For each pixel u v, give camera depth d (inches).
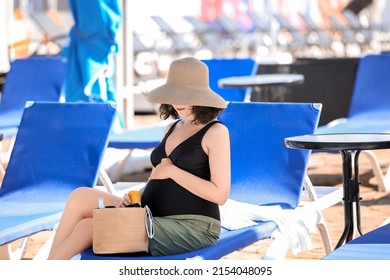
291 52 1264.8
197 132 269.0
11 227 297.3
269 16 1139.9
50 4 1011.3
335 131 488.7
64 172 357.1
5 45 898.1
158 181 269.6
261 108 353.1
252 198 337.1
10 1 942.4
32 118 371.6
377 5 1406.3
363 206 471.5
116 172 532.1
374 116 544.7
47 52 992.9
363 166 603.5
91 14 500.1
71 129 363.3
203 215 265.9
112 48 503.5
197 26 1208.2
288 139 296.0
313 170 595.2
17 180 360.5
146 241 257.3
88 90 499.2
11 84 594.2
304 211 314.2
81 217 275.7
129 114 690.2
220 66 608.4
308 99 678.5
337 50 1363.2
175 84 272.7
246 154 346.6
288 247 292.7
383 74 550.9
